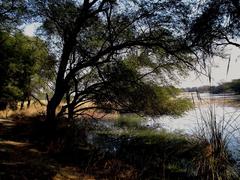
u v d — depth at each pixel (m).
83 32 16.11
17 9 17.20
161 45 14.12
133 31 15.12
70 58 16.61
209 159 4.89
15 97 26.83
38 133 14.70
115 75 15.23
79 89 17.41
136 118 29.34
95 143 15.64
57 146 11.96
